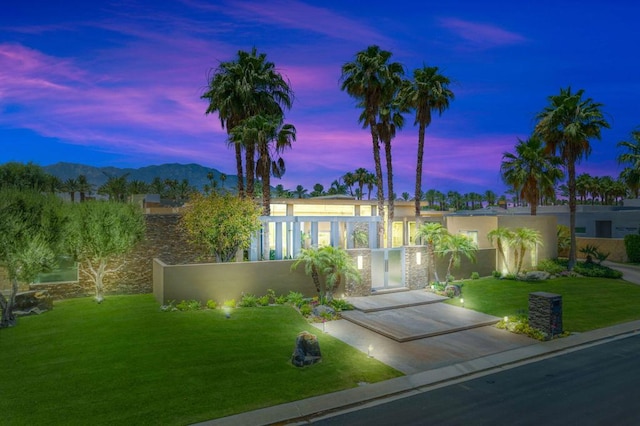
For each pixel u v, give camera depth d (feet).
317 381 39.83
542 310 56.59
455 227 115.03
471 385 40.32
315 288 73.97
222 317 59.41
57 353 44.62
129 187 352.08
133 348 46.32
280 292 70.95
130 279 75.15
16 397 35.01
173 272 63.57
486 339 54.95
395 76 110.22
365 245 100.22
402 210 147.43
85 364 41.88
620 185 328.70
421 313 66.59
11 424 30.76
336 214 131.54
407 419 33.14
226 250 77.71
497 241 102.22
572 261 107.04
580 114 102.94
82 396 35.37
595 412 34.58
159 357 44.09
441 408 35.19
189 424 31.48
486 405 35.83
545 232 112.06
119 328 52.90
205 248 81.46
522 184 129.18
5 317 53.57
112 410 33.14
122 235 67.62
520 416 33.78
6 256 51.62
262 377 40.34
